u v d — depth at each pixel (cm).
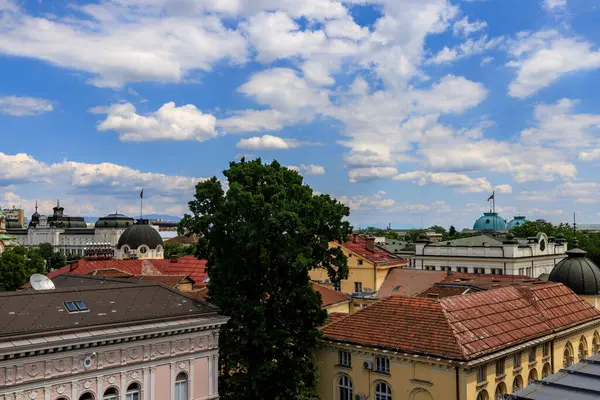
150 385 3566
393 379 3944
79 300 3594
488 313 4331
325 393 4388
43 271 9625
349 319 4447
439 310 4062
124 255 15162
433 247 10562
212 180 4381
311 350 4325
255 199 4038
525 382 4156
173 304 3909
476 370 3678
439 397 3678
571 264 6475
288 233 4150
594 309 5372
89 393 3303
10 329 3059
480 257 9862
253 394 4062
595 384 2731
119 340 3394
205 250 4534
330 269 4544
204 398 3862
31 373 3061
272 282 4241
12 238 15025
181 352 3741
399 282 7156
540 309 4803
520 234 14900
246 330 4025
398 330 4078
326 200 4481
